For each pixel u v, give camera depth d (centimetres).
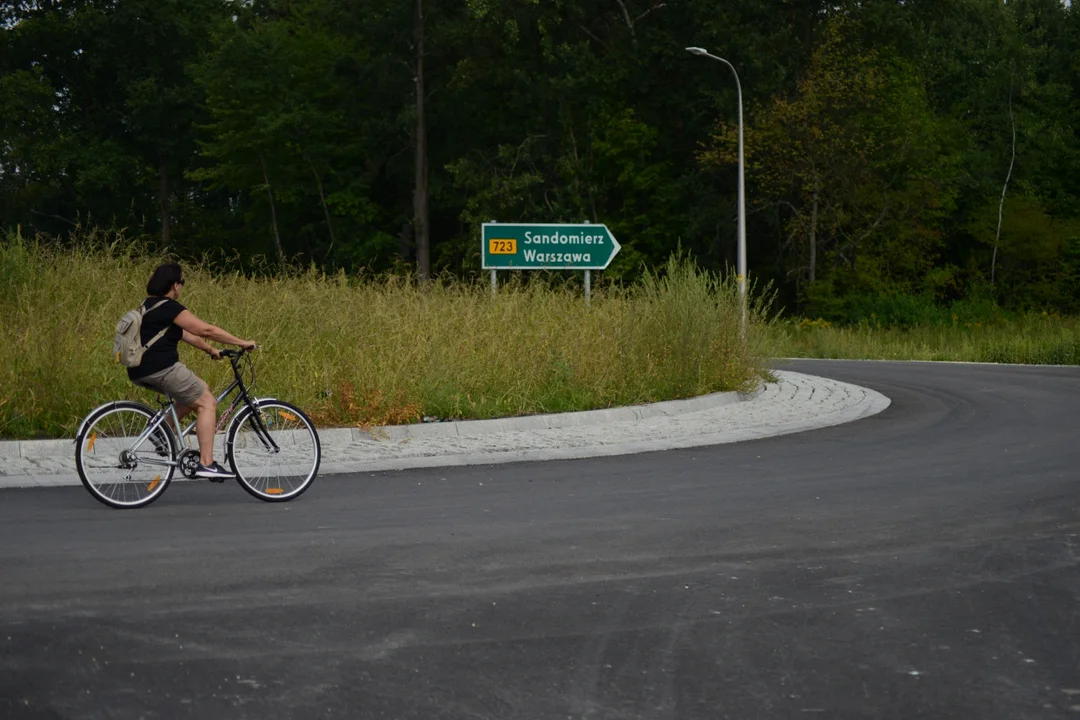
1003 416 1688
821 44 4734
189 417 1127
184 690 484
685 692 488
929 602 636
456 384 1526
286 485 974
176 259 1900
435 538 799
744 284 2200
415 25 5178
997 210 5662
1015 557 748
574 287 2034
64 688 485
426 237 5175
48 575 680
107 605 614
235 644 548
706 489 1021
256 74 5425
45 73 6084
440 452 1249
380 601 629
